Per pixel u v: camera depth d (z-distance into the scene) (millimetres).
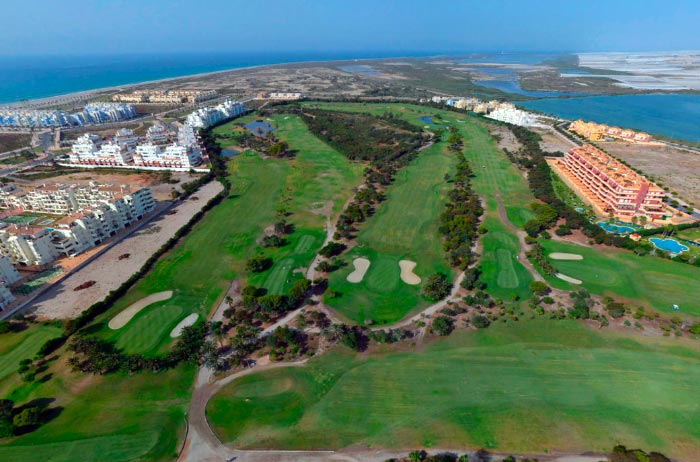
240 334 97375
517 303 111000
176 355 90688
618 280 120625
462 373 87938
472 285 117062
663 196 180625
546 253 136375
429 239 147750
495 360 91562
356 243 144250
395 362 91000
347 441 73375
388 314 107125
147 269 126375
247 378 86688
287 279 122562
